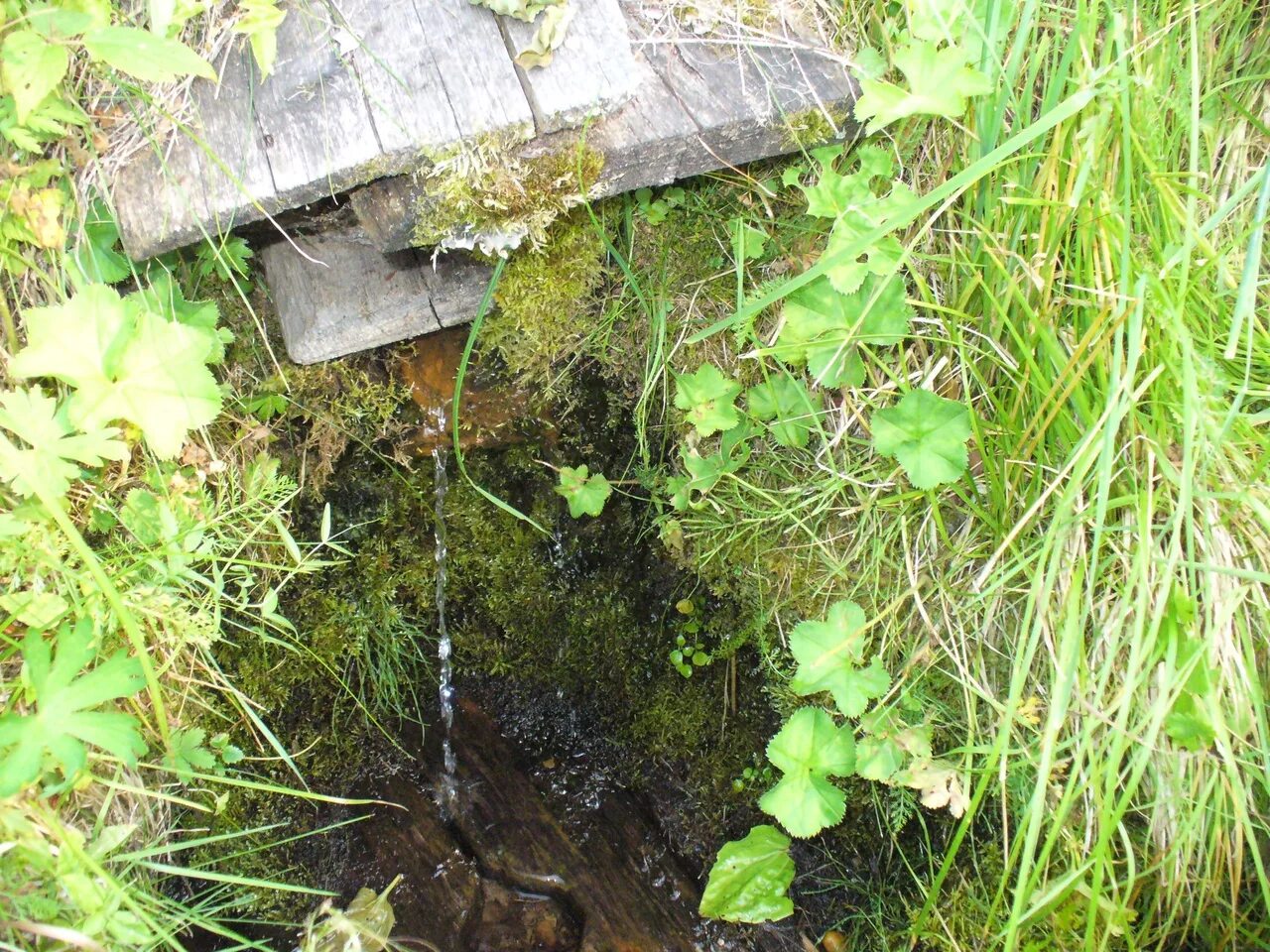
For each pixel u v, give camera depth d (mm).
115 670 1165
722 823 1811
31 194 1323
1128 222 1259
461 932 1728
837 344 1466
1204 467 1273
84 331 1292
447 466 1863
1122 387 1224
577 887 1781
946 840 1577
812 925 1699
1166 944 1413
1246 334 1360
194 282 1659
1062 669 1244
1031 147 1415
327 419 1771
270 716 1754
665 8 1533
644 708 1897
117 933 1127
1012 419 1439
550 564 1925
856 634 1456
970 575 1527
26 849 1103
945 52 1359
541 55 1373
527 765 1916
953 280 1523
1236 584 1316
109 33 1198
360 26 1409
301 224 1663
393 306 1679
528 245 1646
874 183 1569
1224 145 1488
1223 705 1338
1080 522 1343
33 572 1341
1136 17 1396
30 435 1264
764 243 1688
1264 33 1475
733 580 1776
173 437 1326
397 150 1350
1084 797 1403
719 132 1463
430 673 1952
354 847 1794
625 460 1888
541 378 1829
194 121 1396
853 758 1419
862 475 1601
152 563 1408
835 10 1577
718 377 1622
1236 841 1271
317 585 1798
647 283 1744
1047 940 1412
